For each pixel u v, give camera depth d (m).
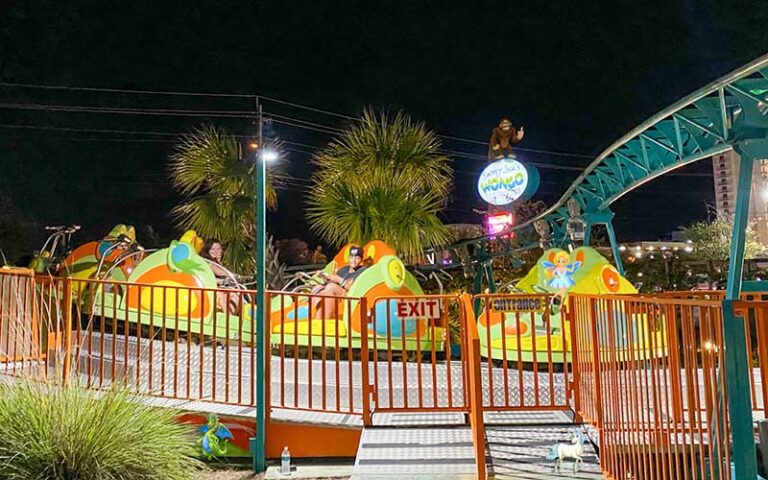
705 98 7.96
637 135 10.51
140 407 5.03
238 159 13.25
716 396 3.29
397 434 6.02
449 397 6.25
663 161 10.92
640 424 4.46
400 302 6.32
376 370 6.31
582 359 6.05
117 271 10.53
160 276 9.49
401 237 12.18
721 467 3.24
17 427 4.54
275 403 6.93
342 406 6.86
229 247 12.88
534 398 6.98
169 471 4.91
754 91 6.95
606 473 5.10
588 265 9.73
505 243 17.98
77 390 4.97
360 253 10.48
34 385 5.11
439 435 5.98
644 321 4.72
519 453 5.49
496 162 18.09
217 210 12.87
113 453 4.53
